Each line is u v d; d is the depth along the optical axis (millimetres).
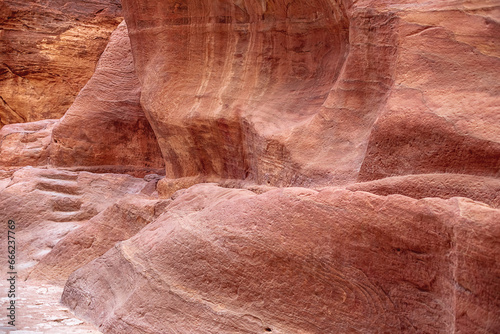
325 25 6355
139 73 8250
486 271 3203
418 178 4316
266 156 6312
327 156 5578
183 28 7668
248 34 7141
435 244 3486
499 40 4582
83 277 5457
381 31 5156
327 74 6398
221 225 4520
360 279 3738
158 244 4895
